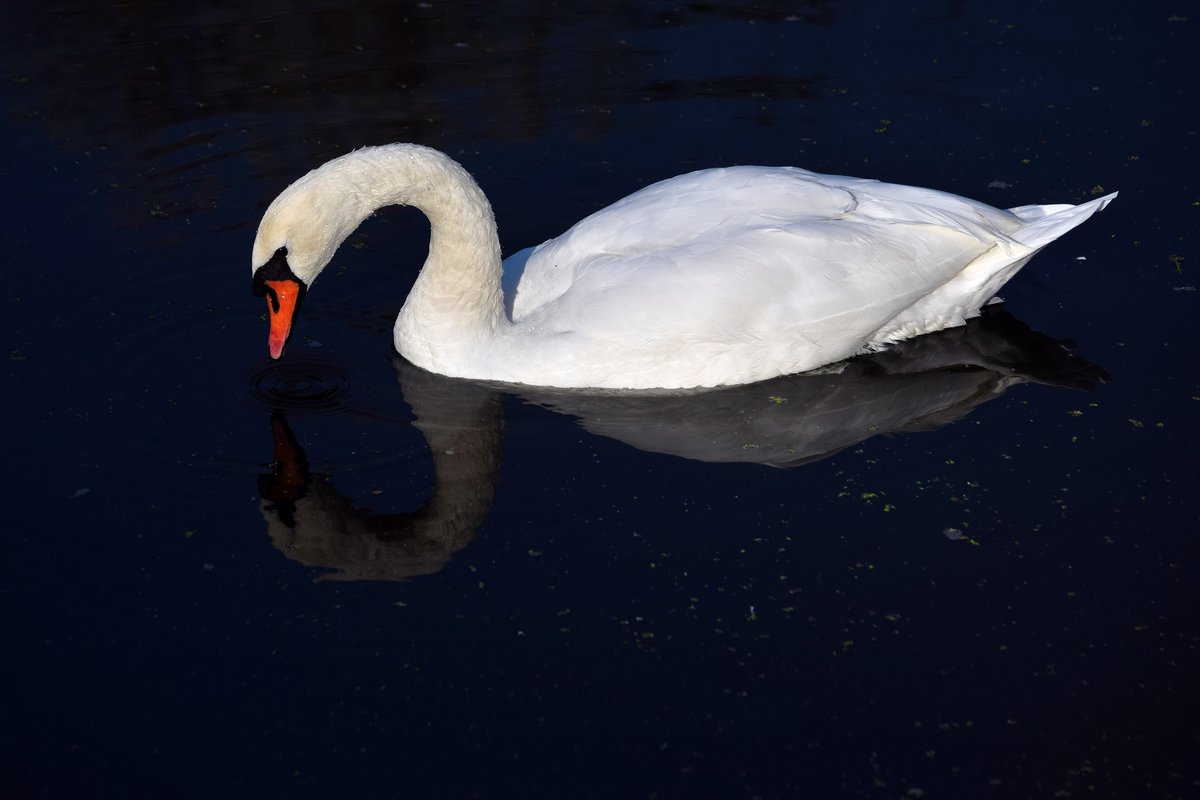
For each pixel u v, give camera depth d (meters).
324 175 10.12
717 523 9.05
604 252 10.66
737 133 14.29
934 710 7.75
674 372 10.44
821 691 7.85
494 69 15.48
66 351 10.91
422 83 15.19
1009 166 13.59
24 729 7.58
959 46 15.76
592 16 16.62
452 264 10.46
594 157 13.92
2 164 13.51
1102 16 16.31
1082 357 10.79
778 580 8.60
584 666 7.96
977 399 10.35
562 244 10.94
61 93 14.80
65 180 13.30
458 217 10.31
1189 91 14.71
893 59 15.53
